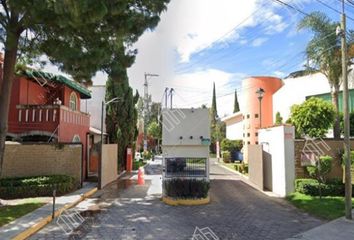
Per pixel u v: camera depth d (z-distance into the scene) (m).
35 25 12.14
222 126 57.56
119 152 29.20
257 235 10.00
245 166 27.77
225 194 17.75
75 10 9.99
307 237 9.70
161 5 13.33
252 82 35.22
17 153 17.42
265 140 20.06
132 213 12.97
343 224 10.99
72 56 12.30
